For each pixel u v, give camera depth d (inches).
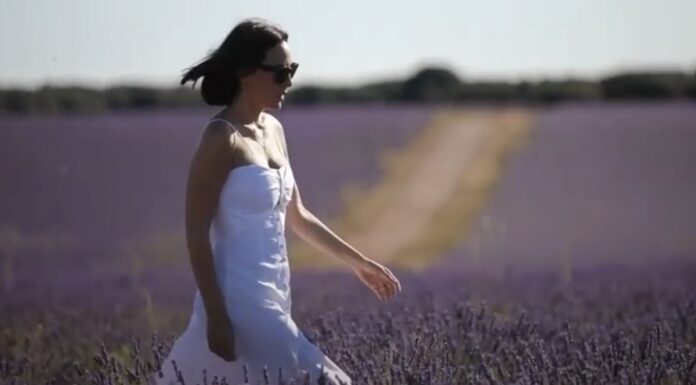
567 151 1763.0
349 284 519.5
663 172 1519.4
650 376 229.0
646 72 2699.3
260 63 215.3
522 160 1729.8
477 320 280.1
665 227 1112.8
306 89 2746.1
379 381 230.2
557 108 2482.8
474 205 1365.7
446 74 2859.3
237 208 213.5
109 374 245.8
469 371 243.4
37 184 1322.6
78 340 353.4
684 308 309.4
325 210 1306.6
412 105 2778.1
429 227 1220.5
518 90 2778.1
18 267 789.9
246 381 207.9
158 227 1112.2
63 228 1101.7
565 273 543.5
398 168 1603.1
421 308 377.4
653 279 497.7
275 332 215.5
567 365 241.3
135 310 437.1
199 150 212.5
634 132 1780.3
